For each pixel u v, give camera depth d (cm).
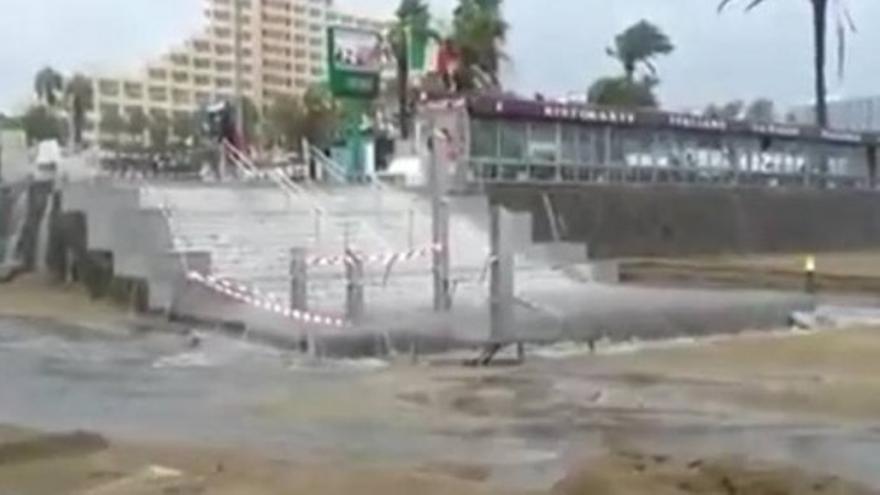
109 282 2725
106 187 2928
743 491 1052
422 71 5644
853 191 5544
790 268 4025
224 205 2962
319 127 7494
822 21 6569
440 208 2373
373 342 2053
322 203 3130
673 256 4434
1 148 3981
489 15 5959
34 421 1433
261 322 2181
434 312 2298
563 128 4291
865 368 1922
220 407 1552
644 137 4622
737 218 4825
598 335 2255
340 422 1445
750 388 1711
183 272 2473
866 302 3120
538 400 1609
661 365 1966
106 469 1119
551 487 1069
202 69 9062
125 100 8794
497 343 2056
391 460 1204
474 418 1475
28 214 3209
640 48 8550
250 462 1159
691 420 1459
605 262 3525
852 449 1280
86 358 2011
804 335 2386
